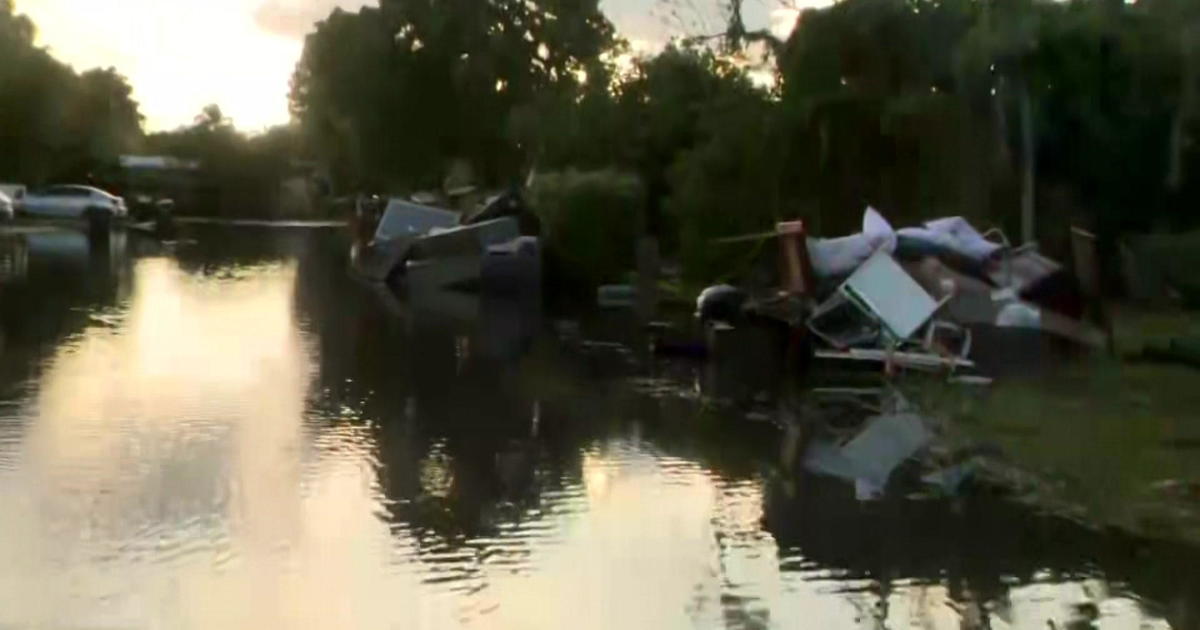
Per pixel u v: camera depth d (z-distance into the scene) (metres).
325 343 23.23
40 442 14.05
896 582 9.76
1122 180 26.64
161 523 10.96
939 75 29.02
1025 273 22.52
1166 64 25.81
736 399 18.08
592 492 12.48
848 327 21.05
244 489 12.21
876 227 23.09
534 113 45.94
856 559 10.34
